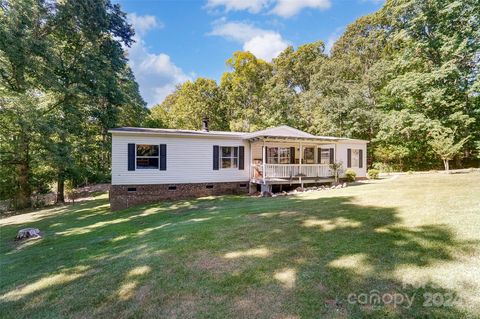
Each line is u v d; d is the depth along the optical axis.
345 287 2.90
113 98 17.38
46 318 2.92
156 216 8.62
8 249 6.69
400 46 21.39
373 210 5.80
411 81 16.94
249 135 13.71
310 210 6.47
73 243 6.25
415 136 18.72
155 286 3.34
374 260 3.42
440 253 3.43
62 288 3.61
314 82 27.17
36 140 12.94
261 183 13.01
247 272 3.45
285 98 26.77
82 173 17.25
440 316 2.33
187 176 12.73
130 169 11.70
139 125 23.36
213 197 12.45
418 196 6.83
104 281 3.65
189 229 5.79
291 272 3.34
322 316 2.47
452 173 14.12
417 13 16.97
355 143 17.25
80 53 15.56
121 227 7.48
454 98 16.28
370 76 23.28
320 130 23.09
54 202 16.36
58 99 15.29
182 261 4.00
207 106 31.12
